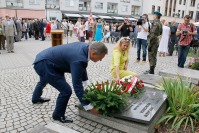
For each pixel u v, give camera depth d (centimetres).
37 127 306
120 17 4600
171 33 1121
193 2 5553
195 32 729
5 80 595
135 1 4819
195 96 381
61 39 816
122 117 329
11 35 1097
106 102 338
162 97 402
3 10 3488
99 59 312
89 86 370
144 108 355
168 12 5184
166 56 1133
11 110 406
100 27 1691
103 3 4388
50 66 332
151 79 536
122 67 488
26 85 555
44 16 3809
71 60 314
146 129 316
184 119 354
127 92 401
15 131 337
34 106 424
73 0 4050
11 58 948
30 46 1409
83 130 340
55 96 475
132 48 1466
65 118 366
